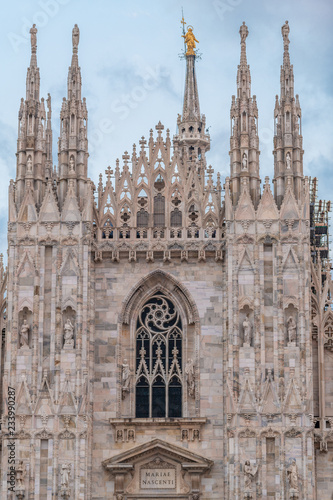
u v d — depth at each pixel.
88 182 77.31
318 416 75.19
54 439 72.69
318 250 85.44
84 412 73.25
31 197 76.81
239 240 75.44
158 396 76.06
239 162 77.25
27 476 72.31
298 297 74.38
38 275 75.50
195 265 77.19
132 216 78.25
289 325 74.06
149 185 78.94
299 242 75.19
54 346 74.25
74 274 75.44
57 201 77.19
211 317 76.38
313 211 87.75
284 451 71.88
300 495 71.31
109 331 76.50
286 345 73.81
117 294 77.06
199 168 82.94
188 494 73.62
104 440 74.69
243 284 74.69
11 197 77.00
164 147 80.00
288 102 78.19
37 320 74.75
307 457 71.81
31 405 73.25
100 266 77.50
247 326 73.88
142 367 76.56
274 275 74.75
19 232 76.31
